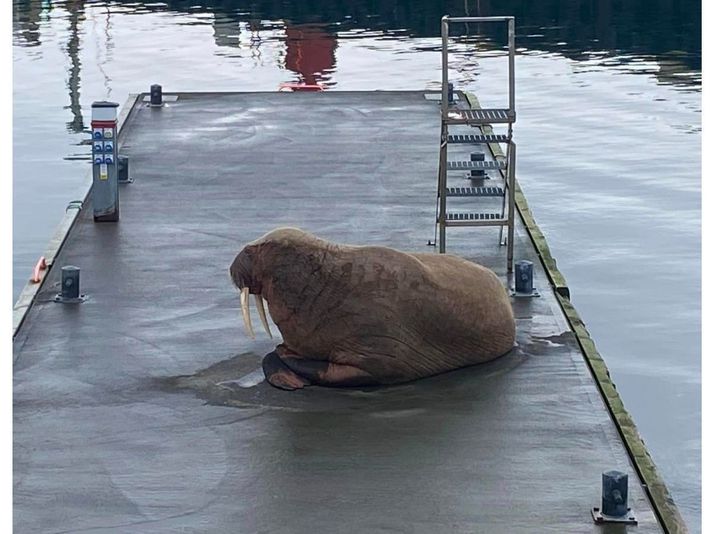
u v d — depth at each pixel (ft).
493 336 31.09
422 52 96.07
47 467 26.13
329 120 57.67
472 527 23.80
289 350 30.68
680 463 36.40
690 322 46.47
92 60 94.53
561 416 28.50
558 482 25.52
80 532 23.63
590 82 85.51
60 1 119.75
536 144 70.44
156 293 35.86
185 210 43.68
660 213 58.44
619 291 49.49
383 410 28.76
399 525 23.86
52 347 32.19
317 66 91.45
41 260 37.63
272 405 29.01
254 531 23.67
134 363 31.27
